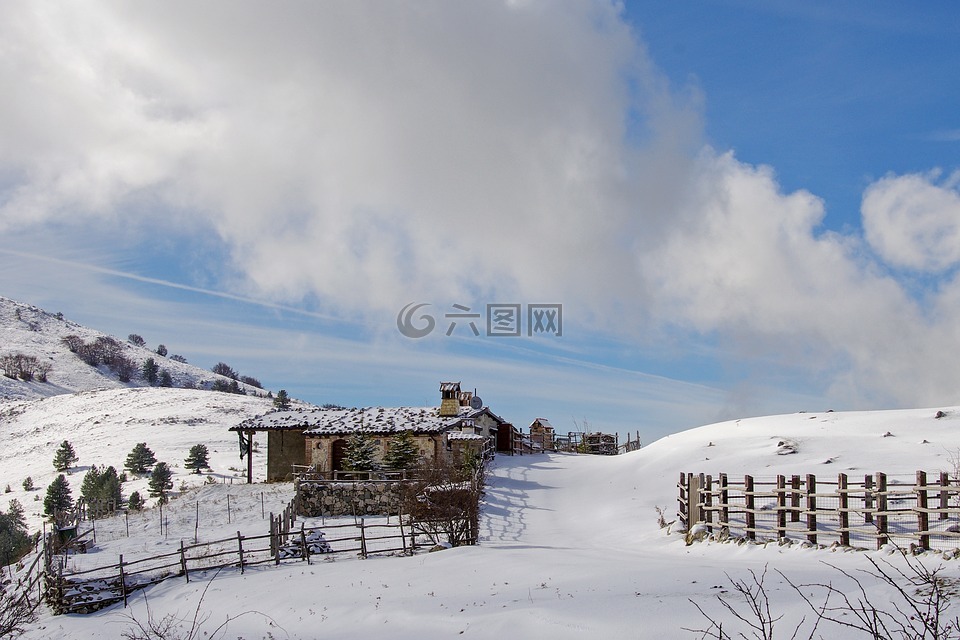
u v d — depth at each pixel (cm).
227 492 4503
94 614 2178
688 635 1234
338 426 4847
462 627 1482
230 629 1764
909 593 1291
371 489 3716
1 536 4472
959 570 1548
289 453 5019
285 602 1916
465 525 2731
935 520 2050
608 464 4681
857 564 1808
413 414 5056
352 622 1659
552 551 2356
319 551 2633
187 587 2292
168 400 12706
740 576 1661
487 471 4653
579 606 1468
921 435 3988
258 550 2678
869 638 1085
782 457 3831
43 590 2375
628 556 2223
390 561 2398
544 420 6931
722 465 3872
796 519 2253
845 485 2083
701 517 2567
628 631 1295
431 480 3103
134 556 2828
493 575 1953
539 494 3984
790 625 1198
